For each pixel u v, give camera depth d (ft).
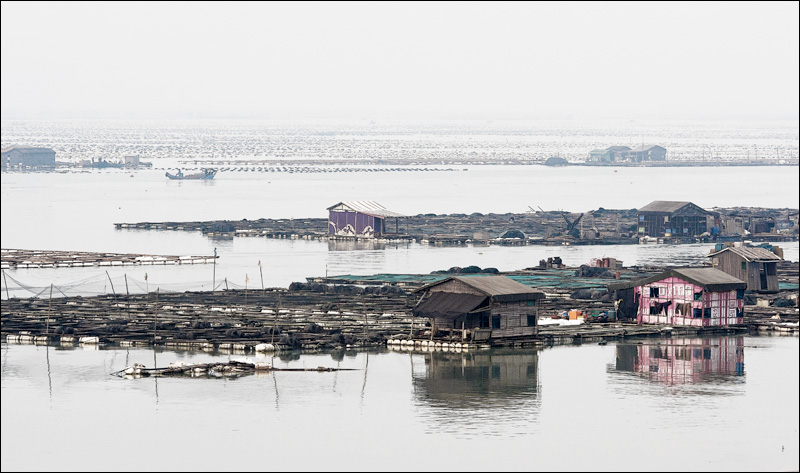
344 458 343.26
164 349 503.20
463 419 384.88
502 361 476.95
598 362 475.72
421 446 352.49
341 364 470.39
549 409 396.98
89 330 538.47
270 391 421.18
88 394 417.90
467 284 512.63
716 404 404.98
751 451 350.64
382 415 387.55
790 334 548.72
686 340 529.04
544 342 516.32
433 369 460.14
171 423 380.17
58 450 350.64
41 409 396.16
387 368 462.60
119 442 359.05
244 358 484.33
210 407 398.01
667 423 379.96
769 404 404.98
